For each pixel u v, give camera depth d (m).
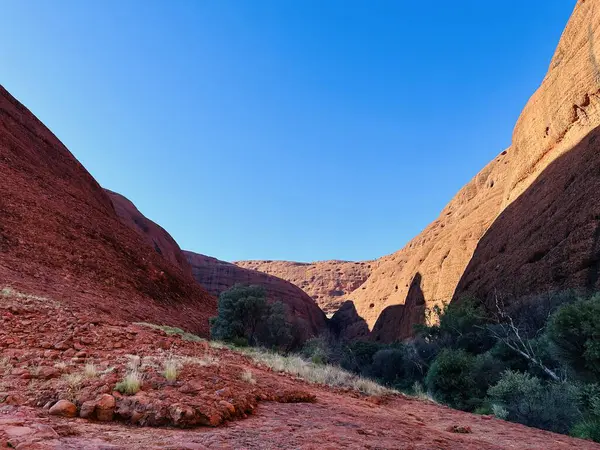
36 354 5.58
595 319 11.41
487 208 60.62
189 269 70.81
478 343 27.97
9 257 14.52
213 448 2.96
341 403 6.80
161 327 13.20
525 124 49.06
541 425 9.61
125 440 2.96
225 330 19.09
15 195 20.16
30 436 2.61
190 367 5.93
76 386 4.18
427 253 75.75
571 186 31.33
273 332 19.64
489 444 5.01
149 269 27.08
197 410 3.88
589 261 25.05
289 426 4.19
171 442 2.99
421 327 35.66
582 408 9.79
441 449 4.05
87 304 13.33
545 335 15.58
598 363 11.05
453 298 47.22
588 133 32.69
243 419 4.35
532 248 32.91
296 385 7.99
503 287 34.53
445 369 16.56
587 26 36.66
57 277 15.37
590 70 34.62
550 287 27.75
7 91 36.03
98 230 25.75
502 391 12.19
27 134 33.25
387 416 6.26
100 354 6.17
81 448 2.54
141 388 4.42
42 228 19.22
